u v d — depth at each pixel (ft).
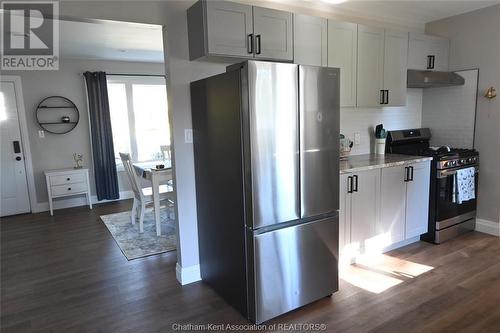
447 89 13.28
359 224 10.09
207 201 8.69
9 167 16.88
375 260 10.36
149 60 19.48
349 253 10.05
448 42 12.98
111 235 13.48
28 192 17.35
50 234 13.80
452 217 11.85
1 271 10.43
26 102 17.10
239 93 6.88
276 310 7.46
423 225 11.64
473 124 12.54
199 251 9.48
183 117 8.84
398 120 13.60
